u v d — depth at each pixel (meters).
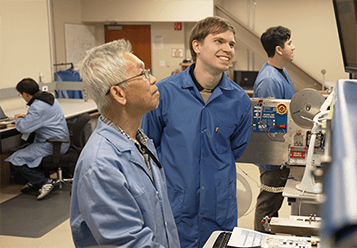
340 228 0.15
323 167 0.21
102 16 6.87
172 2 6.56
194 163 1.60
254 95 2.59
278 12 6.52
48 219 3.24
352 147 0.20
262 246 1.28
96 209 0.81
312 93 2.12
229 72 6.27
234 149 1.78
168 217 1.05
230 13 6.58
